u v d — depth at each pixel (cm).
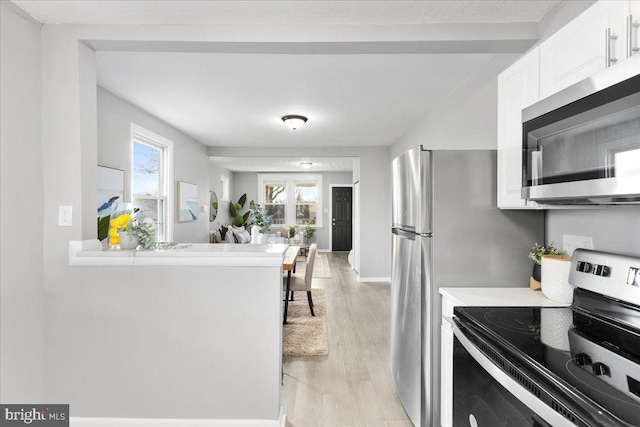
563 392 80
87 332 185
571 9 158
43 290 184
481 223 181
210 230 727
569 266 153
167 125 421
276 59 242
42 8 168
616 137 96
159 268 185
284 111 369
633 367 91
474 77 265
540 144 130
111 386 186
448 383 168
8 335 166
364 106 353
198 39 184
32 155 177
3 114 162
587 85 107
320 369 265
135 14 175
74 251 182
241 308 184
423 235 181
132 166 348
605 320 122
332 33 185
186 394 186
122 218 197
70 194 183
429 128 369
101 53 231
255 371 185
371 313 409
